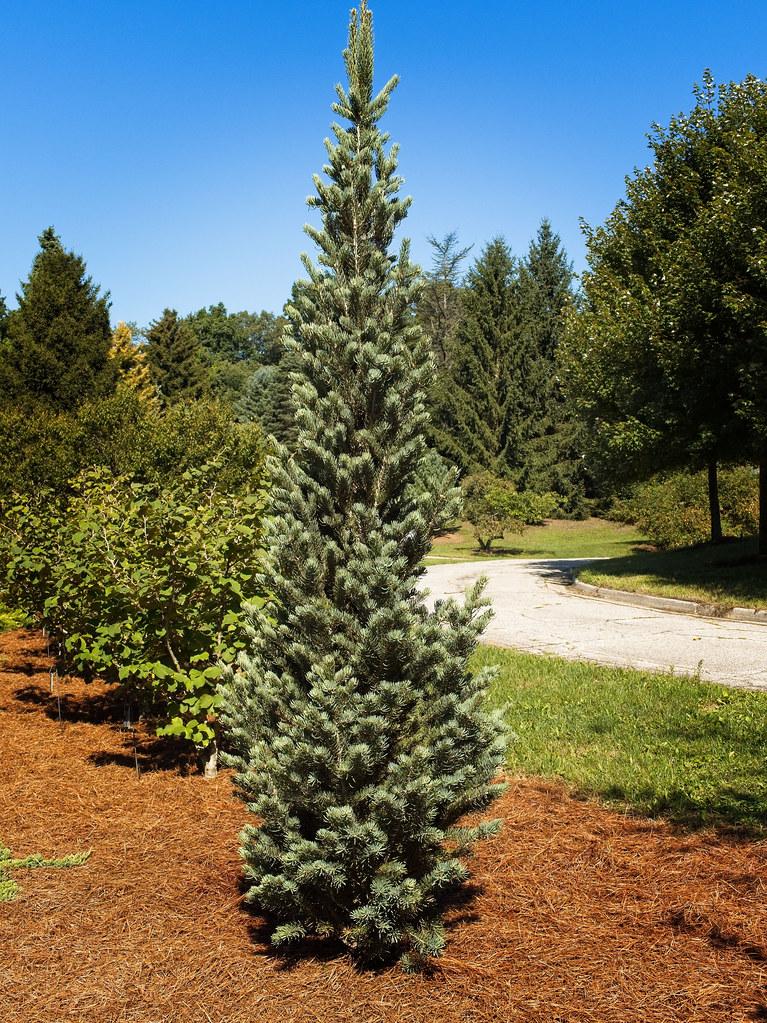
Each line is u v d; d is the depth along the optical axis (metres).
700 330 16.11
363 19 3.92
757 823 4.96
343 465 3.62
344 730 3.32
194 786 5.98
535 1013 3.23
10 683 9.31
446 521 3.69
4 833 5.10
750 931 3.78
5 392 24.53
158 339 51.03
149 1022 3.19
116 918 4.03
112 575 6.09
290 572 3.57
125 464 15.62
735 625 13.11
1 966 3.58
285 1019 3.21
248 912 4.12
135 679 6.86
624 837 4.91
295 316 3.87
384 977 3.52
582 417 22.84
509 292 46.50
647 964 3.56
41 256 26.66
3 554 8.29
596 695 8.15
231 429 18.16
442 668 3.49
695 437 17.50
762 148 14.99
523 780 5.97
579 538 42.19
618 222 20.17
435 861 3.57
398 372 3.79
